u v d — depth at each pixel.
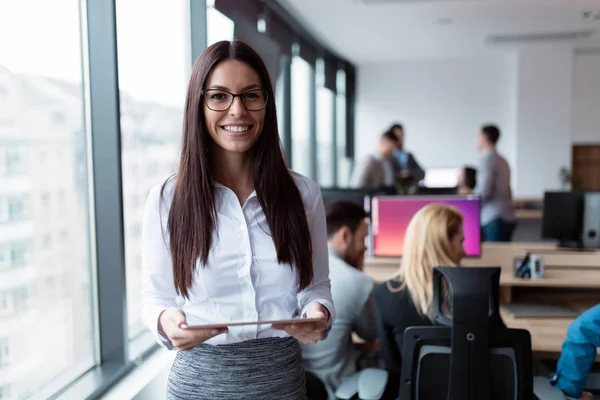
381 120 9.34
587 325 1.81
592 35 7.47
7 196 1.61
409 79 9.21
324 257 1.36
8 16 1.62
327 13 5.84
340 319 2.14
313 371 2.13
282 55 5.44
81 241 2.06
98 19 2.04
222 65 1.19
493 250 3.59
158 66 2.69
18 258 1.67
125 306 2.16
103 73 2.05
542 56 8.61
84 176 2.08
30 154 1.73
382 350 2.14
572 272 3.12
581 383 1.86
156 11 2.66
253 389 1.23
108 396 1.95
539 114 8.71
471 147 9.12
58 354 1.92
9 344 1.64
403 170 6.65
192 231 1.21
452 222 2.09
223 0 3.51
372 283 2.20
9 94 1.63
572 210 3.62
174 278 1.24
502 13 6.18
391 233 3.38
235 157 1.26
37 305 1.78
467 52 8.59
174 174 1.29
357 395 2.07
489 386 1.67
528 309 2.76
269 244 1.25
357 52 8.29
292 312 1.29
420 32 7.02
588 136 8.72
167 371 2.23
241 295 1.24
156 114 2.67
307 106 6.93
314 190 1.37
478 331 1.66
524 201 7.62
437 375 1.78
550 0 5.69
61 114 1.92
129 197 2.36
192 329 1.05
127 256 2.35
